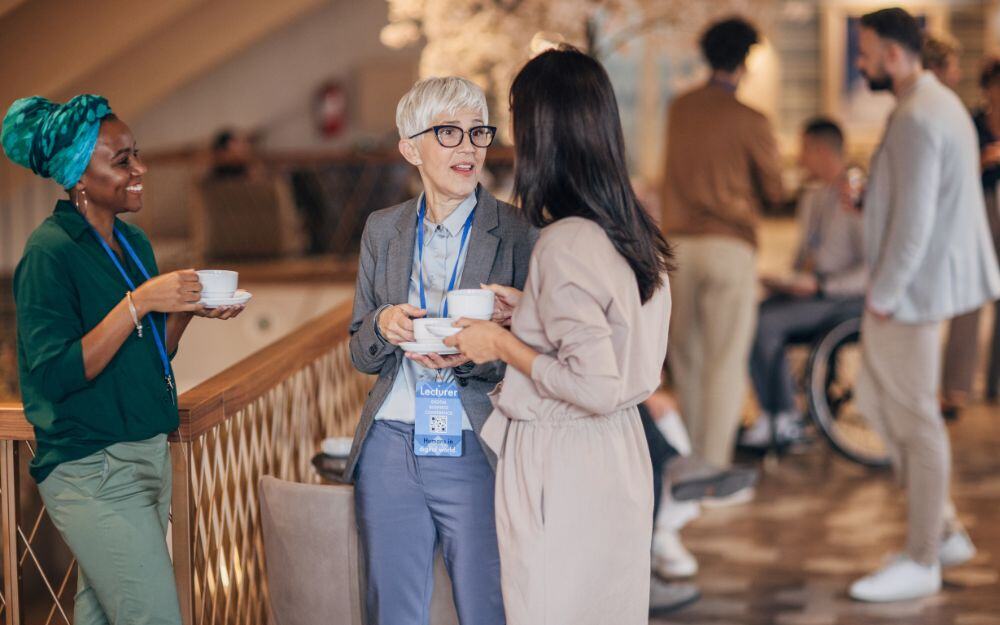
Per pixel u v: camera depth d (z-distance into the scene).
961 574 4.16
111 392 2.31
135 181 2.37
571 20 5.18
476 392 2.42
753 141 5.04
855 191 4.51
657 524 4.14
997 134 5.45
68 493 2.32
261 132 9.67
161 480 2.44
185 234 9.15
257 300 7.16
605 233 2.20
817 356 5.53
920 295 3.77
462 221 2.48
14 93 6.21
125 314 2.23
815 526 4.75
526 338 2.23
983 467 5.47
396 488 2.46
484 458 2.43
